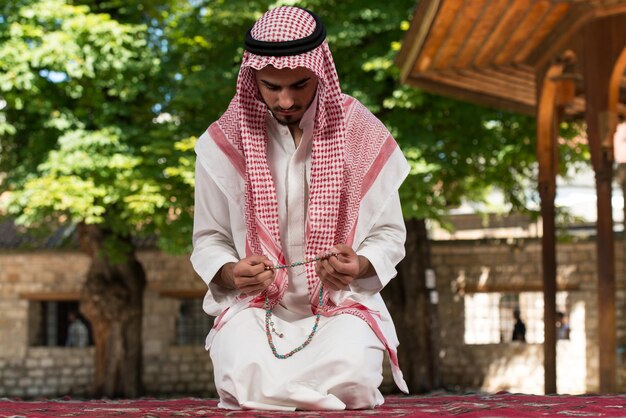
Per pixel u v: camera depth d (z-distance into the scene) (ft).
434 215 57.82
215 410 11.37
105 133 61.98
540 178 43.06
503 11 37.37
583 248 78.95
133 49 63.05
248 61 11.60
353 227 12.44
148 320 83.41
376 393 12.01
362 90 59.11
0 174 76.38
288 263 12.50
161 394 82.74
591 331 78.23
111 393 69.00
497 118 61.41
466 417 9.59
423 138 57.82
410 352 65.92
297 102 11.93
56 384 83.51
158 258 83.56
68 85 62.39
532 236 79.97
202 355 83.41
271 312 12.32
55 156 61.21
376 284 12.48
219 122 12.99
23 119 66.59
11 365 83.35
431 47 42.19
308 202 12.43
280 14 11.74
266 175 12.26
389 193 12.65
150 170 61.26
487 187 67.15
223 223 12.94
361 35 57.36
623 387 74.33
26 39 61.98
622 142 79.25
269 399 11.47
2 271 83.82
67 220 67.15
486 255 80.48
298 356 11.81
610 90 35.53
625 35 35.04
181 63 65.87
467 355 80.23
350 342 11.67
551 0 34.32
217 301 12.59
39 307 85.05
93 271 70.18
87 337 84.94
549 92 41.73
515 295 82.48
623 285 77.25
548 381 42.55
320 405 11.30
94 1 66.33
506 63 43.93
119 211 65.05
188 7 67.26
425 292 66.33
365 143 12.73
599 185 35.50
